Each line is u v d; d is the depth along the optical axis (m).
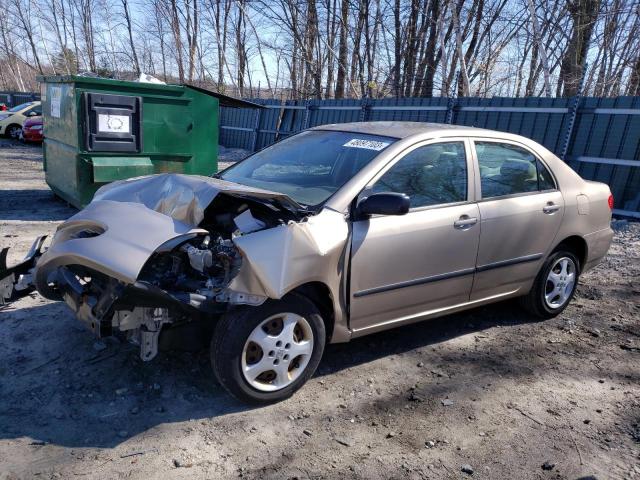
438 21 17.88
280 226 3.35
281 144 4.81
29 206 8.98
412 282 3.96
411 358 4.28
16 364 3.81
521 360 4.34
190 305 3.19
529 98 10.21
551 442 3.31
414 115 12.52
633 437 3.38
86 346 4.08
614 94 16.55
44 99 8.78
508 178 4.61
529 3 14.57
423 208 4.00
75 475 2.81
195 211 3.37
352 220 3.66
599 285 6.20
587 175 9.46
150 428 3.23
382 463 3.05
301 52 21.34
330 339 3.75
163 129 8.07
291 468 2.97
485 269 4.41
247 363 3.39
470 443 3.26
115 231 3.30
